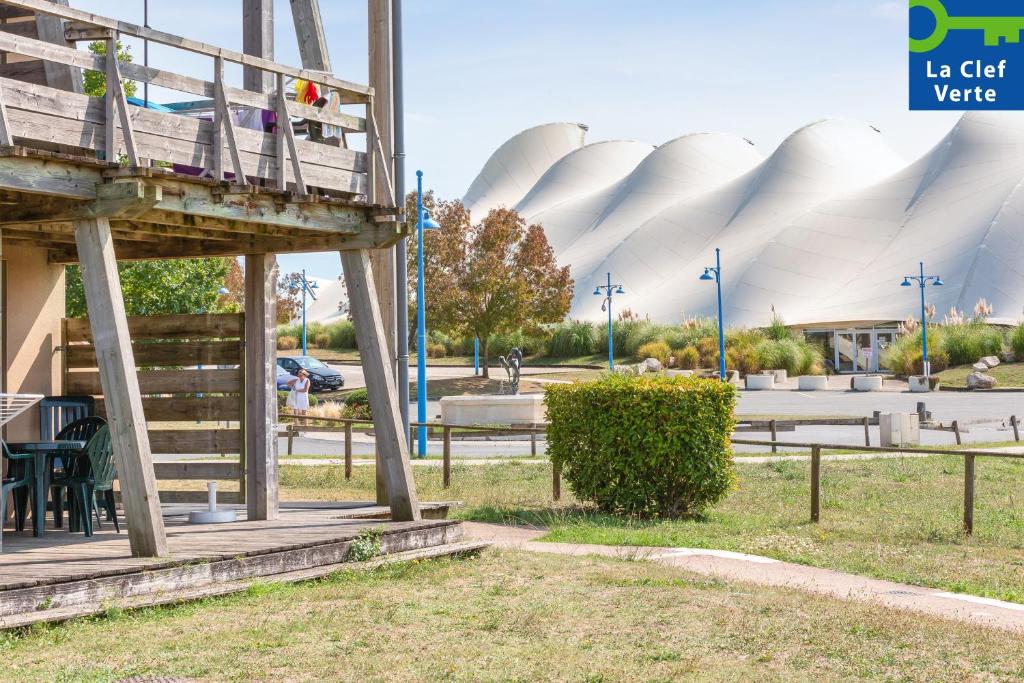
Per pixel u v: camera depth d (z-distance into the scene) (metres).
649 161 131.50
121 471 8.66
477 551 10.88
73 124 8.47
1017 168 101.31
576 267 117.88
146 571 8.23
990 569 11.33
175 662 6.57
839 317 91.50
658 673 6.54
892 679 6.55
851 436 30.75
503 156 161.38
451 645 7.07
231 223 10.58
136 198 8.40
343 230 10.82
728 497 17.25
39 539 10.01
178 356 12.41
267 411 11.68
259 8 11.78
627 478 14.57
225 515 11.41
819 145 120.00
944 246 96.00
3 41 8.00
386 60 14.08
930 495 17.83
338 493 17.47
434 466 20.97
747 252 105.38
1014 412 39.78
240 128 9.89
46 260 12.49
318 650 6.91
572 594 8.77
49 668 6.37
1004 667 6.84
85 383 12.58
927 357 59.22
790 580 10.09
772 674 6.57
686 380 14.73
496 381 52.97
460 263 53.91
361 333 11.27
